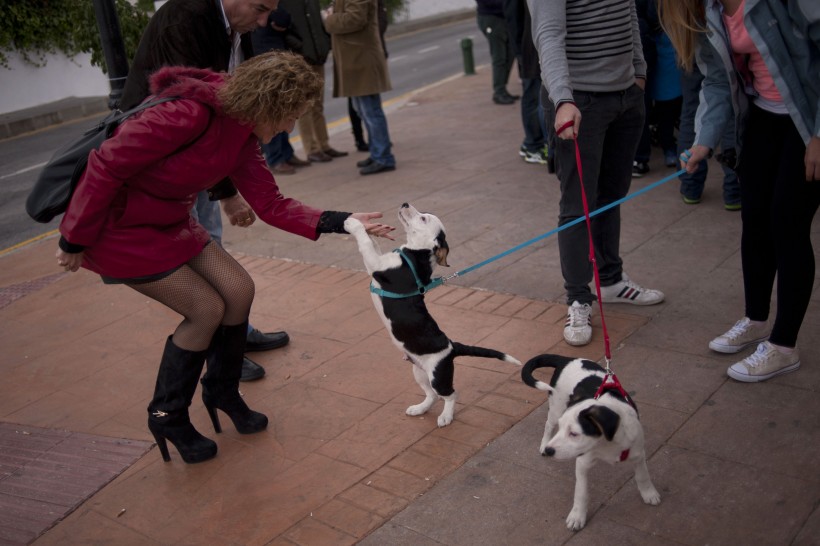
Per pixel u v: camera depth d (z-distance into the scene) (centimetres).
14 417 409
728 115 361
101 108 1529
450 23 2678
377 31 776
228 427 379
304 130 884
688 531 272
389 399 384
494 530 284
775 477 293
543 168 756
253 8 350
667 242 532
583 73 393
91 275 612
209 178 313
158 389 341
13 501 337
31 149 1216
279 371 425
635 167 682
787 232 338
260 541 293
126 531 310
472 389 384
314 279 550
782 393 346
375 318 475
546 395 371
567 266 420
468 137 937
